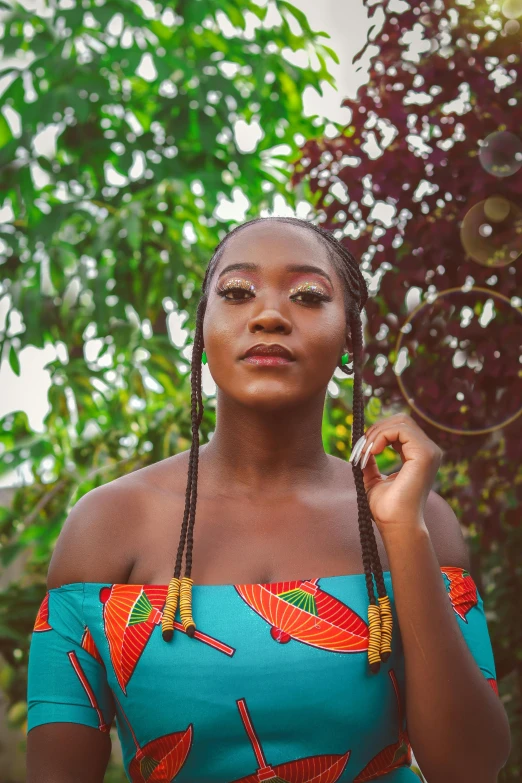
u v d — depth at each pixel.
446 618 1.60
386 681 1.59
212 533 1.68
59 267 4.86
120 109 5.54
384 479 1.70
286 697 1.52
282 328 1.63
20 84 5.43
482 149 3.28
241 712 1.52
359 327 1.87
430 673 1.56
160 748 1.56
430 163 3.30
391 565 1.62
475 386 3.26
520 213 3.28
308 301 1.69
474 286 3.29
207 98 5.42
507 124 3.31
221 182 5.17
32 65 5.34
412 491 1.64
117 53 5.36
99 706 1.65
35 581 4.92
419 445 1.68
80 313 5.08
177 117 5.38
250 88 5.88
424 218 3.37
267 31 5.76
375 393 3.36
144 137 5.36
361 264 3.41
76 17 5.32
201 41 5.75
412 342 3.34
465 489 3.44
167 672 1.54
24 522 4.80
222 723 1.52
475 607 1.76
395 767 1.66
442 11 3.44
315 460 1.78
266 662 1.53
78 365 4.92
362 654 1.56
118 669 1.58
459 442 3.28
